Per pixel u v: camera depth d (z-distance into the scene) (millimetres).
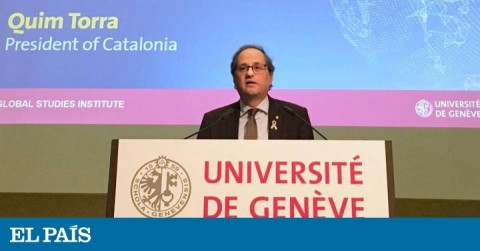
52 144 2578
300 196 1453
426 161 2533
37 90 2656
